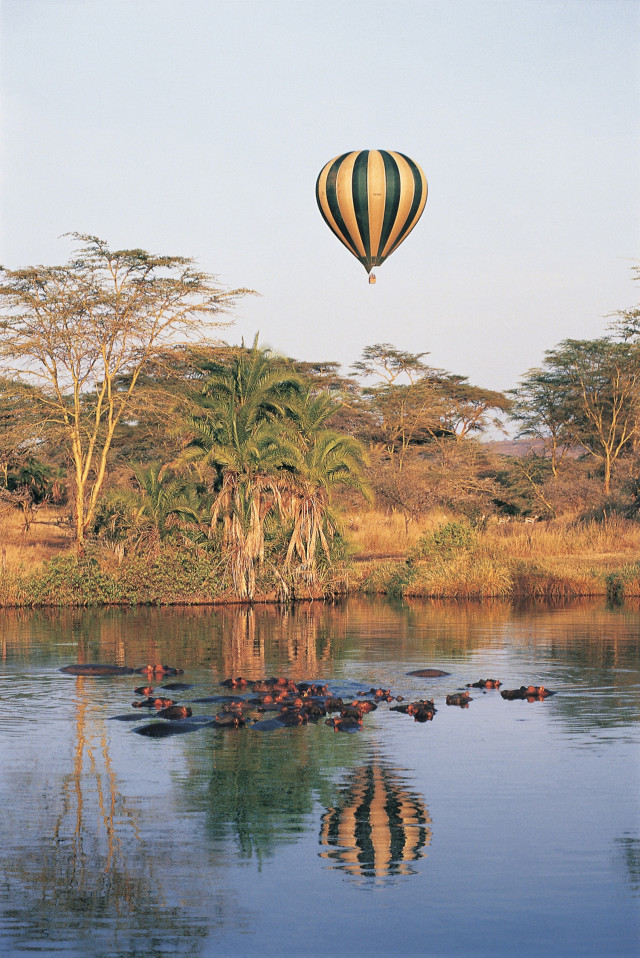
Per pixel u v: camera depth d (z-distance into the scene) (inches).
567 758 581.3
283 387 1593.3
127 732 644.7
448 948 358.0
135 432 2196.1
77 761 576.7
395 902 392.2
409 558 1749.5
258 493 1483.8
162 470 1568.7
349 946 357.7
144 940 362.9
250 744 616.4
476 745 611.8
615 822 474.9
